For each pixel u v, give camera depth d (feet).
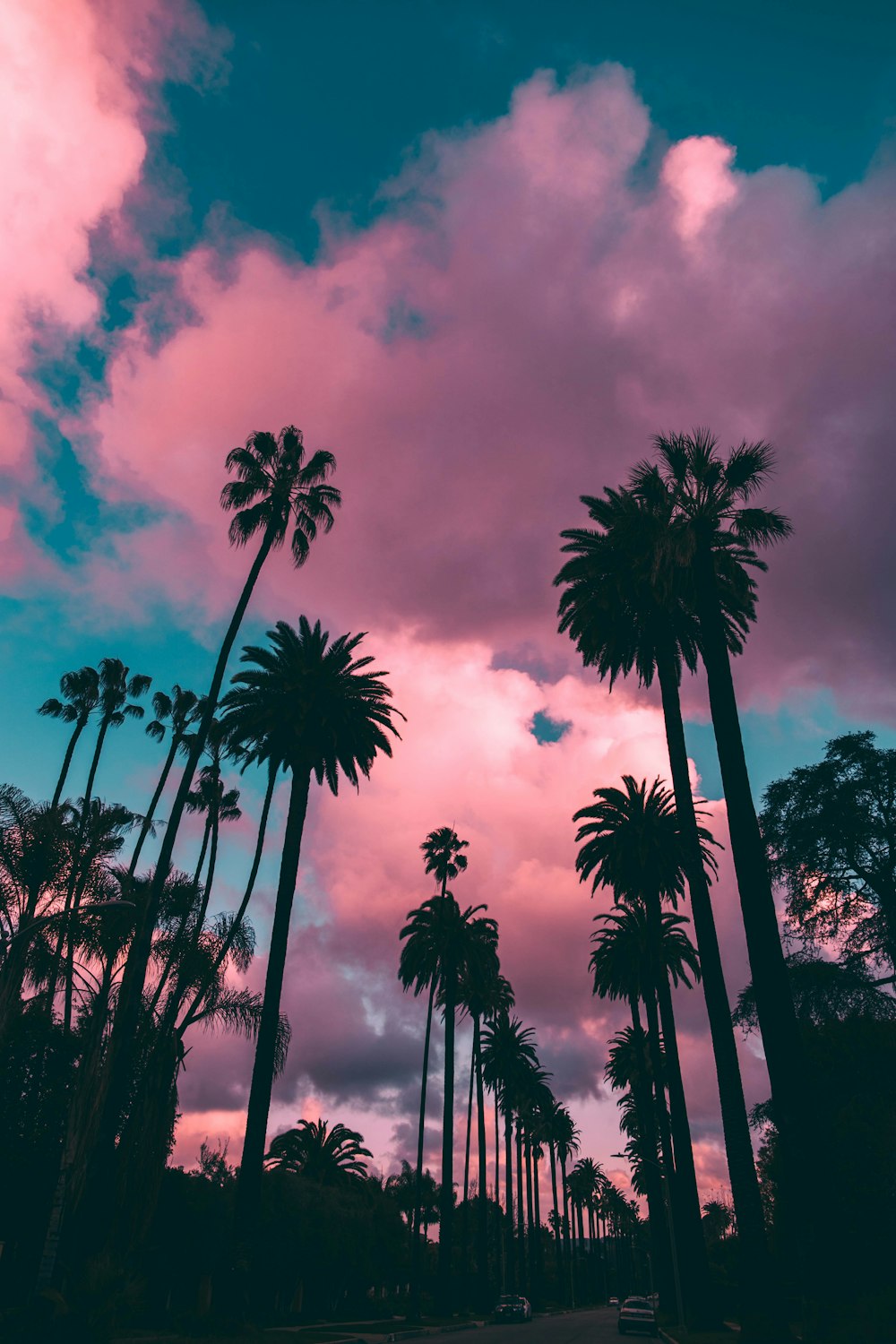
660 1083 145.38
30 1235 84.89
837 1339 46.01
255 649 114.52
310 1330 99.81
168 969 101.76
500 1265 274.36
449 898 187.42
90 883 96.37
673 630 102.53
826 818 106.22
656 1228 170.91
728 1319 129.39
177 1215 102.32
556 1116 350.64
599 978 166.61
